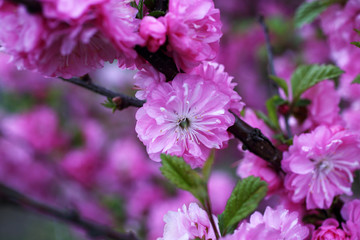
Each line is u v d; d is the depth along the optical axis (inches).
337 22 18.1
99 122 33.4
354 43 15.3
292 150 15.4
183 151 14.7
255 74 34.5
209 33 14.4
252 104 34.2
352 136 15.3
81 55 14.2
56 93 31.8
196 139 14.7
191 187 13.7
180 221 14.3
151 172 28.7
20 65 14.0
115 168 29.0
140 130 14.7
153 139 14.6
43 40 13.5
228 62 34.6
